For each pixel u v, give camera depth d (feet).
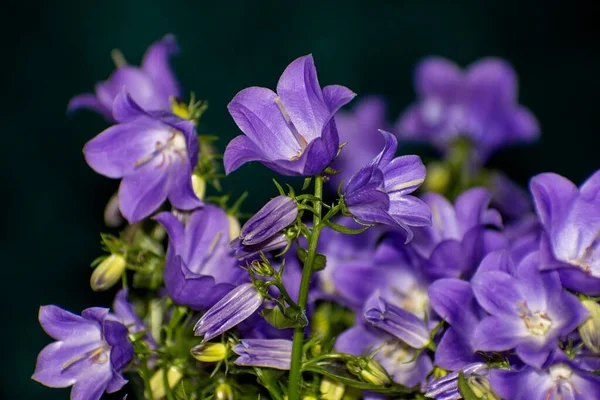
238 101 1.63
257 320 1.69
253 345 1.65
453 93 2.34
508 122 2.32
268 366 1.65
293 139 1.65
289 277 1.75
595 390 1.60
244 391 1.73
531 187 1.63
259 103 1.64
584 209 1.66
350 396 1.72
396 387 1.68
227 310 1.61
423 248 1.79
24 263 2.58
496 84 2.31
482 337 1.62
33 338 2.56
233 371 1.68
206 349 1.65
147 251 1.76
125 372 1.74
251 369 1.69
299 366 1.63
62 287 2.56
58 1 2.66
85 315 1.65
